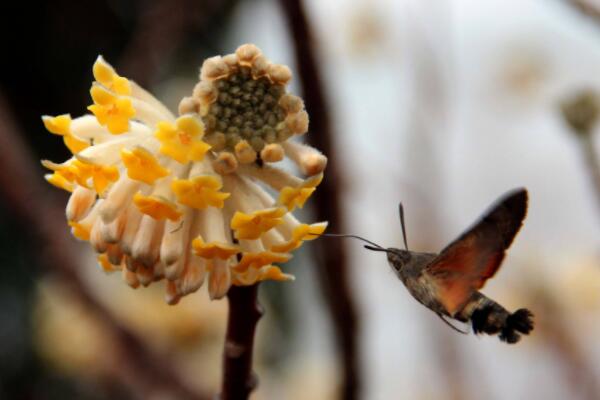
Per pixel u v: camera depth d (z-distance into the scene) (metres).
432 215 0.91
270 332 1.09
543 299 0.90
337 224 0.84
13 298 1.17
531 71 0.98
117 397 0.93
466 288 0.78
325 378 0.96
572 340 0.90
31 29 1.25
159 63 0.90
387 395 0.92
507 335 0.78
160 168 0.75
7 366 1.14
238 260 0.76
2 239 1.16
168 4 0.90
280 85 0.76
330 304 0.84
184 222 0.75
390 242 0.92
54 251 0.90
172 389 0.89
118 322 0.89
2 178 0.89
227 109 0.76
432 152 0.91
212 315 0.94
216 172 0.76
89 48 1.26
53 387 1.13
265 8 1.03
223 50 1.21
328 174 0.83
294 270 1.22
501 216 0.78
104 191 0.76
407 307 0.94
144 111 0.76
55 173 0.76
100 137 0.76
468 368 0.91
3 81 1.24
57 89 1.26
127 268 0.76
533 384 0.90
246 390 0.77
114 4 1.25
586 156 0.83
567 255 0.90
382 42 0.92
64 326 0.93
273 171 0.76
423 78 0.90
